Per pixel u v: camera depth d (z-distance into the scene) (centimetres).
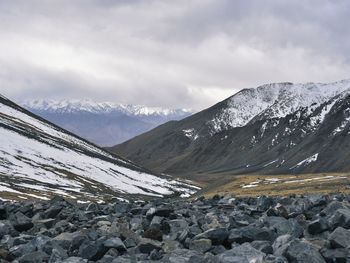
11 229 1486
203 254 1038
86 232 1318
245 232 1127
